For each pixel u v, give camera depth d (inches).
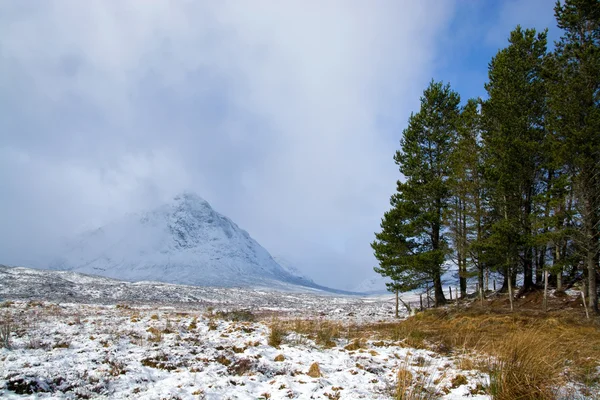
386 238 1026.1
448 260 1001.5
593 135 692.1
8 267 2038.6
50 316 568.4
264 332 453.1
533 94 900.6
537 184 902.4
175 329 430.9
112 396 199.3
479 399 222.5
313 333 474.0
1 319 476.4
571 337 442.0
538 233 804.0
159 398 198.4
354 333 534.0
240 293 2650.1
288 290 5757.9
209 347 335.9
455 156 951.0
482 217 909.2
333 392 229.0
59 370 223.8
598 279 784.9
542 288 885.2
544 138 856.3
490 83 1022.4
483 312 787.4
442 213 971.3
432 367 307.0
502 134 888.9
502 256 810.2
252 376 256.4
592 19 818.2
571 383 244.4
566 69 778.8
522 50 968.9
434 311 901.2
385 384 255.6
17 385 192.9
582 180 692.1
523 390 218.1
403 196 1058.1
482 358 316.2
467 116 964.0
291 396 220.4
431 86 1125.1
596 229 699.4
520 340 267.7
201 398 202.5
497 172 852.0
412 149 1082.1
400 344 421.1
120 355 279.4
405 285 1012.5
